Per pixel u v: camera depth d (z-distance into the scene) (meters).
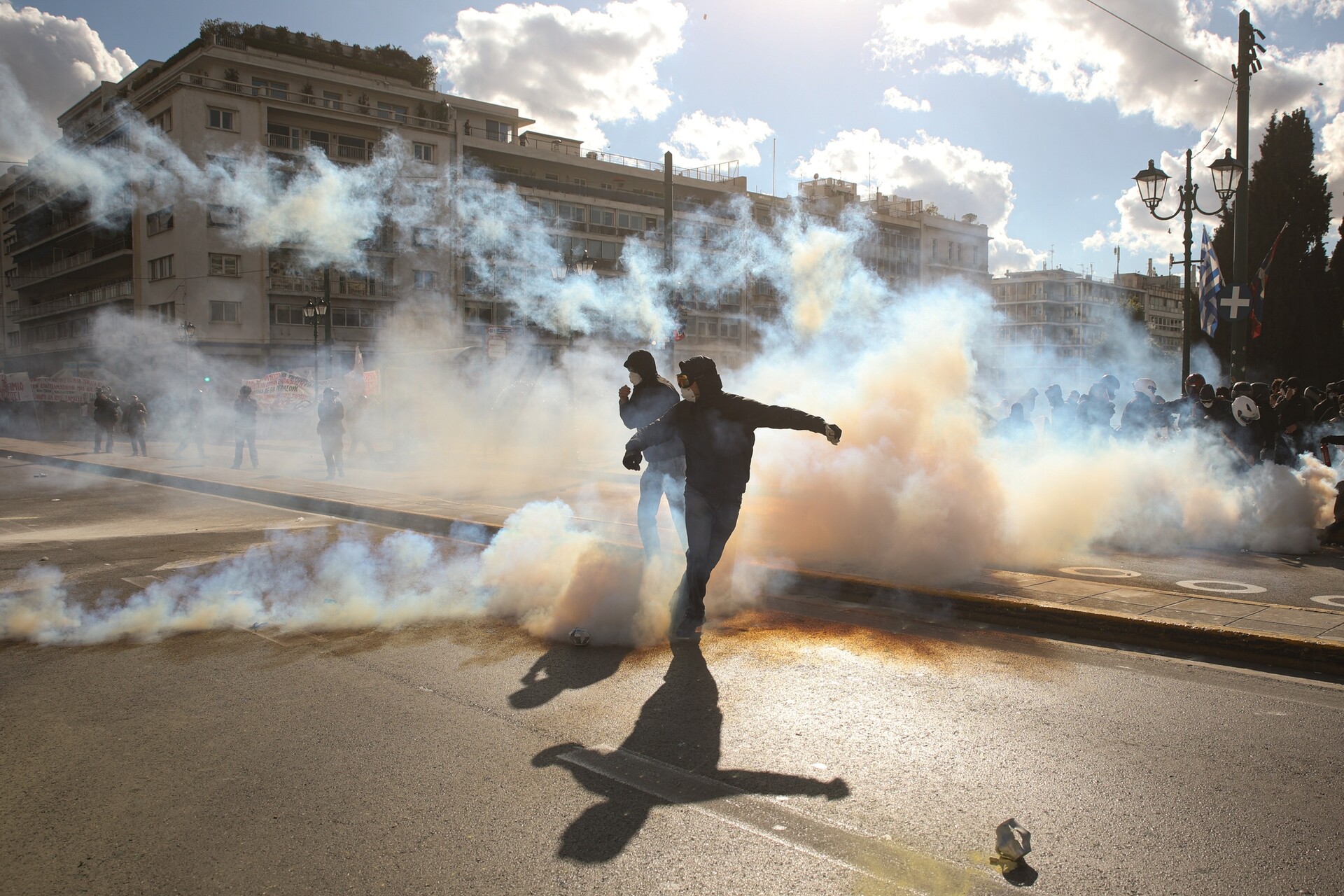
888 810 3.16
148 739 3.85
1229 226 37.72
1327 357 36.88
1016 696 4.41
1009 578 6.77
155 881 2.70
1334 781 3.39
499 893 2.61
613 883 2.67
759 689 4.53
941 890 2.63
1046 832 2.99
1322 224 36.84
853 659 5.07
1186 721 4.04
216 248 47.25
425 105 56.84
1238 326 14.52
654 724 4.02
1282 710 4.19
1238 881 2.68
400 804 3.21
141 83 47.12
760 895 2.60
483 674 4.77
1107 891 2.62
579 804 3.21
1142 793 3.29
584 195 62.38
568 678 4.71
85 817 3.12
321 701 4.35
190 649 5.27
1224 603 5.85
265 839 2.96
